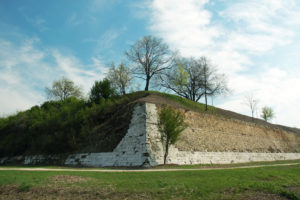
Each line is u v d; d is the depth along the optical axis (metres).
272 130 41.56
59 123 31.00
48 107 41.72
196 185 10.76
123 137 22.56
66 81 52.69
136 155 20.41
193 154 23.83
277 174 14.68
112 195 9.78
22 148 32.50
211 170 15.93
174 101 34.44
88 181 11.56
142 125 21.55
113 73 41.16
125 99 30.69
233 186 10.95
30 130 33.62
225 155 27.84
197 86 47.34
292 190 11.05
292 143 44.66
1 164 31.20
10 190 10.77
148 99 27.33
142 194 9.80
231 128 32.22
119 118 25.09
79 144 26.25
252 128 36.62
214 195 9.73
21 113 41.12
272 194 10.29
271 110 63.34
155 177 12.54
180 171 15.30
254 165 24.05
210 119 29.67
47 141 28.73
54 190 10.43
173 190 10.15
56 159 26.81
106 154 22.81
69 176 12.83
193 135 25.58
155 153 20.55
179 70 45.72
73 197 9.75
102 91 35.03
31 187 10.80
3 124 39.69
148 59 45.66
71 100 42.66
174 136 21.17
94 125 27.61
